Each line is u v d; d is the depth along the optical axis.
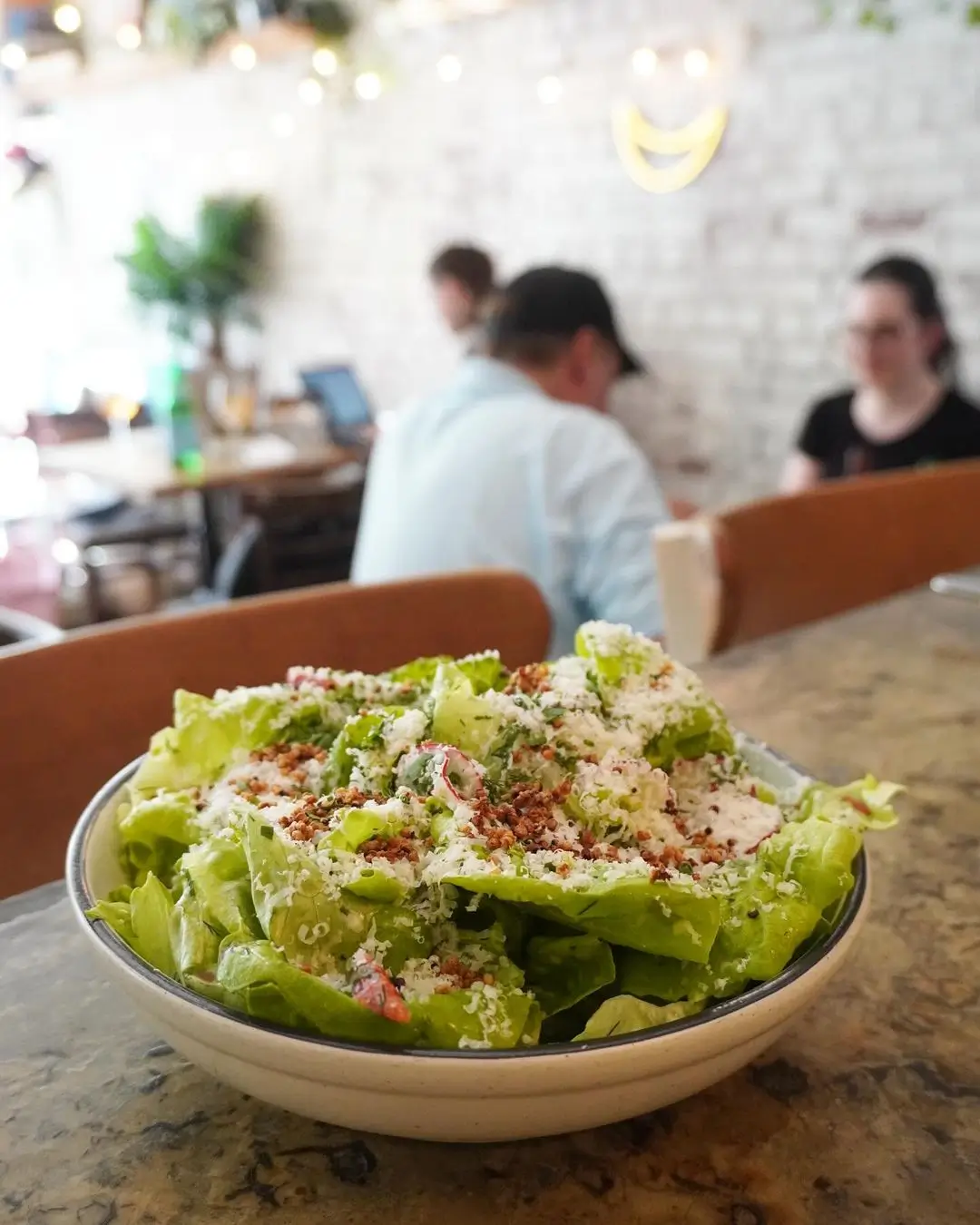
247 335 4.91
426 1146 0.48
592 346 1.80
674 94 3.12
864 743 0.90
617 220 3.36
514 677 0.58
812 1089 0.52
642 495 1.58
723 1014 0.41
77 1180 0.46
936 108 2.62
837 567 1.35
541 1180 0.46
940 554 1.45
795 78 2.86
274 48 4.14
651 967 0.45
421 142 3.92
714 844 0.52
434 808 0.46
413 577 1.02
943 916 0.65
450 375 4.08
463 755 0.49
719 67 3.00
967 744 0.90
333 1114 0.41
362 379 4.44
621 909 0.42
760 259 3.04
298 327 4.67
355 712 0.58
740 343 3.14
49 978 0.60
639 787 0.50
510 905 0.44
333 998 0.38
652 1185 0.46
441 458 1.63
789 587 1.30
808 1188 0.46
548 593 1.57
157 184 5.18
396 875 0.43
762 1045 0.44
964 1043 0.55
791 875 0.48
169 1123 0.49
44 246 5.91
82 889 0.48
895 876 0.70
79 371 5.65
